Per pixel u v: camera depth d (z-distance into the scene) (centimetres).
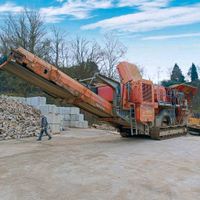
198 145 1658
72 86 1539
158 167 1070
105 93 1764
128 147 1554
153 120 1861
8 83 4406
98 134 2341
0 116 2161
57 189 794
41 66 1437
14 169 1022
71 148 1514
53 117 2406
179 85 2212
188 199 722
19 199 714
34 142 1794
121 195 746
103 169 1027
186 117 2286
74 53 4844
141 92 1739
